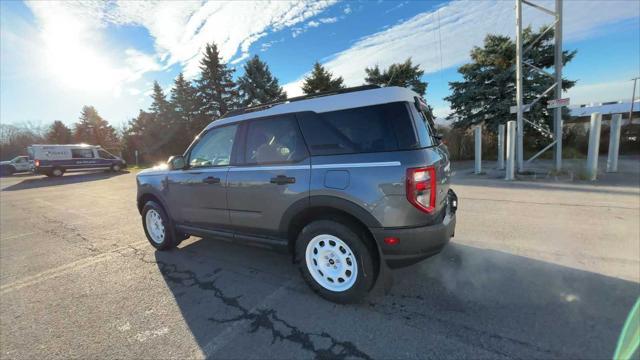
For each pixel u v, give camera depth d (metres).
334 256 2.69
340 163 2.55
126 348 2.24
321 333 2.29
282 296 2.87
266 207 2.96
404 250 2.39
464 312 2.44
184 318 2.58
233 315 2.59
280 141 2.90
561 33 8.47
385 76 19.80
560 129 8.60
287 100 3.02
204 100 32.06
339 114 2.65
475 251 3.62
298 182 2.73
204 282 3.23
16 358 2.19
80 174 20.80
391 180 2.37
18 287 3.34
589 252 3.42
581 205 5.30
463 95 15.24
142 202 4.38
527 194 6.42
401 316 2.44
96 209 7.89
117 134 45.78
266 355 2.08
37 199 10.28
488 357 1.94
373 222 2.42
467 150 15.52
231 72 32.53
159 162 33.94
